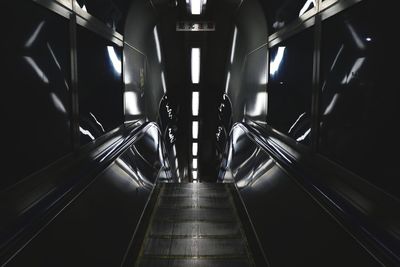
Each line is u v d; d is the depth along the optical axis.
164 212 4.86
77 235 2.52
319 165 3.38
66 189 2.58
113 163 4.00
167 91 12.21
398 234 1.93
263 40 6.48
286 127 4.91
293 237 2.96
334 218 2.23
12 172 2.29
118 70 5.67
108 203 3.36
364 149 2.52
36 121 2.66
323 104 3.38
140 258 3.60
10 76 2.28
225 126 12.67
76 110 3.49
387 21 2.22
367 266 1.83
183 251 3.74
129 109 6.50
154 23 8.33
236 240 4.02
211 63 11.31
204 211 4.91
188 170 17.94
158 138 8.10
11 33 2.29
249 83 8.03
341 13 2.96
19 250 1.72
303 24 3.96
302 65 4.15
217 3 8.22
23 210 2.19
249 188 4.85
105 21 4.88
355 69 2.69
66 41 3.30
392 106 2.16
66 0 3.21
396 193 2.11
